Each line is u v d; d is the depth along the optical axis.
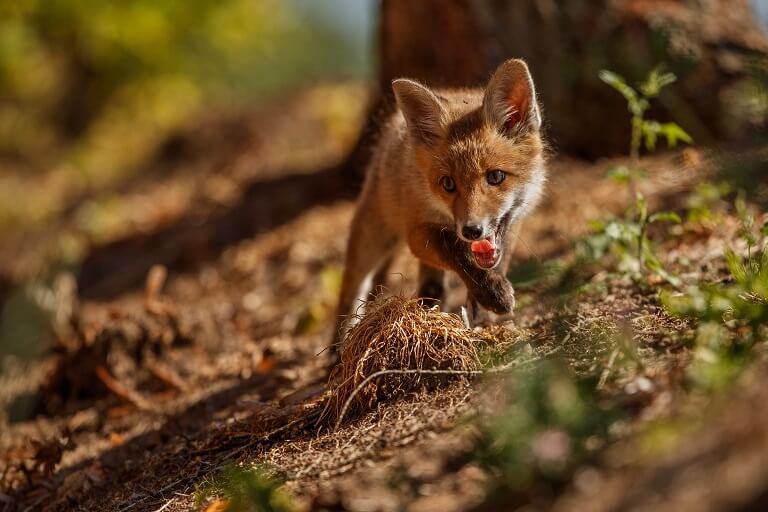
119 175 27.11
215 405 10.41
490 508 5.53
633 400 6.17
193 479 7.97
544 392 5.93
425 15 14.98
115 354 12.22
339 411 7.95
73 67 29.55
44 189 28.33
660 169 12.87
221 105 31.14
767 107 9.89
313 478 6.71
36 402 12.27
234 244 16.62
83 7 26.80
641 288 8.84
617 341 6.84
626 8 14.11
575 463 5.55
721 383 5.84
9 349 14.41
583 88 14.19
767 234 8.13
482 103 9.36
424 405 7.38
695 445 5.09
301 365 10.92
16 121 31.06
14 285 19.78
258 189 18.77
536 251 11.74
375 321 8.18
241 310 13.85
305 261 14.76
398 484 6.10
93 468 9.62
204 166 23.50
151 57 28.59
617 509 5.00
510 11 14.45
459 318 8.50
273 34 31.00
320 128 22.39
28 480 9.88
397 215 10.32
